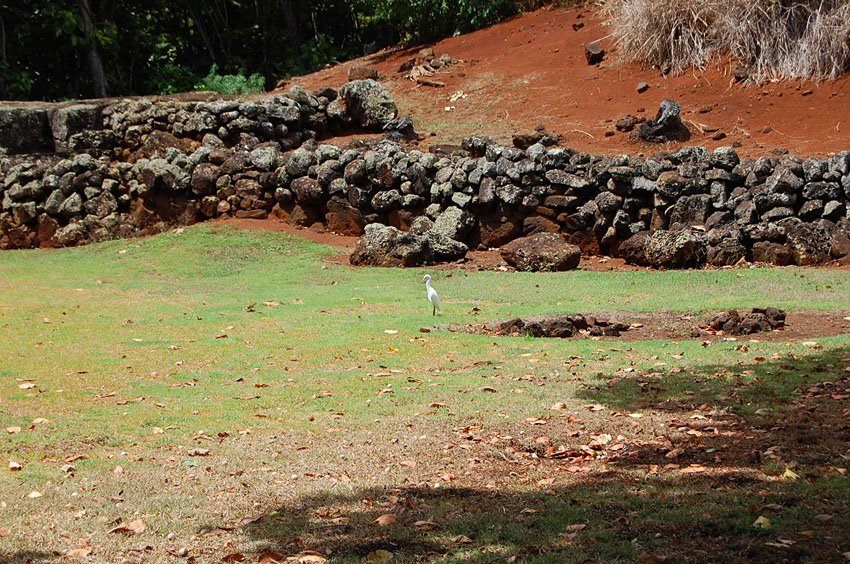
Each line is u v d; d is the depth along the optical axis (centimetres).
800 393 751
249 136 1950
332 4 3119
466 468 611
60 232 1881
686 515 505
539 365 896
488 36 2558
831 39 1941
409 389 815
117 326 1123
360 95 2059
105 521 532
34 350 992
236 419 737
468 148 1811
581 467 606
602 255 1650
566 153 1681
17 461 643
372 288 1384
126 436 697
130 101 2042
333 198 1798
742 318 1082
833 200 1511
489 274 1496
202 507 553
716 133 1834
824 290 1258
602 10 2397
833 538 465
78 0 2562
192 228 1823
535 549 470
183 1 2994
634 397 764
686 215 1584
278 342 1015
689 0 2117
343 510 539
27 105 2062
